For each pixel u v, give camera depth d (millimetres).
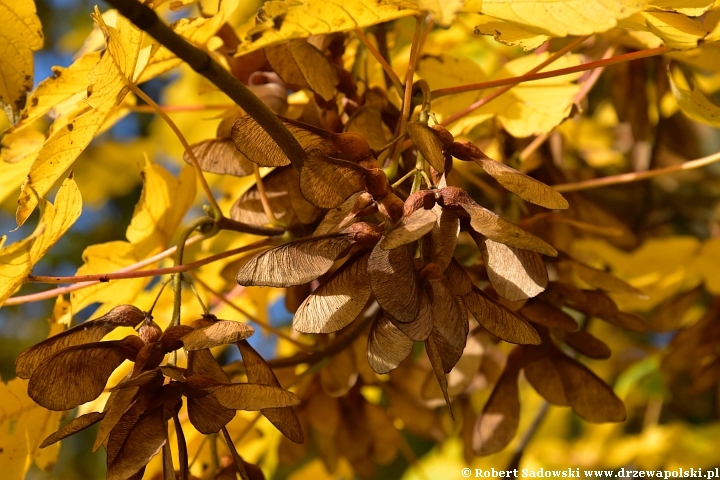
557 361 570
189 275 630
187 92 1051
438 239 442
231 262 644
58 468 1466
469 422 681
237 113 592
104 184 1199
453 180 584
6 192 647
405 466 1132
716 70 626
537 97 630
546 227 625
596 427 1103
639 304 792
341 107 611
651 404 1062
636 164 875
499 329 452
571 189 690
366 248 454
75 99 582
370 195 458
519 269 444
